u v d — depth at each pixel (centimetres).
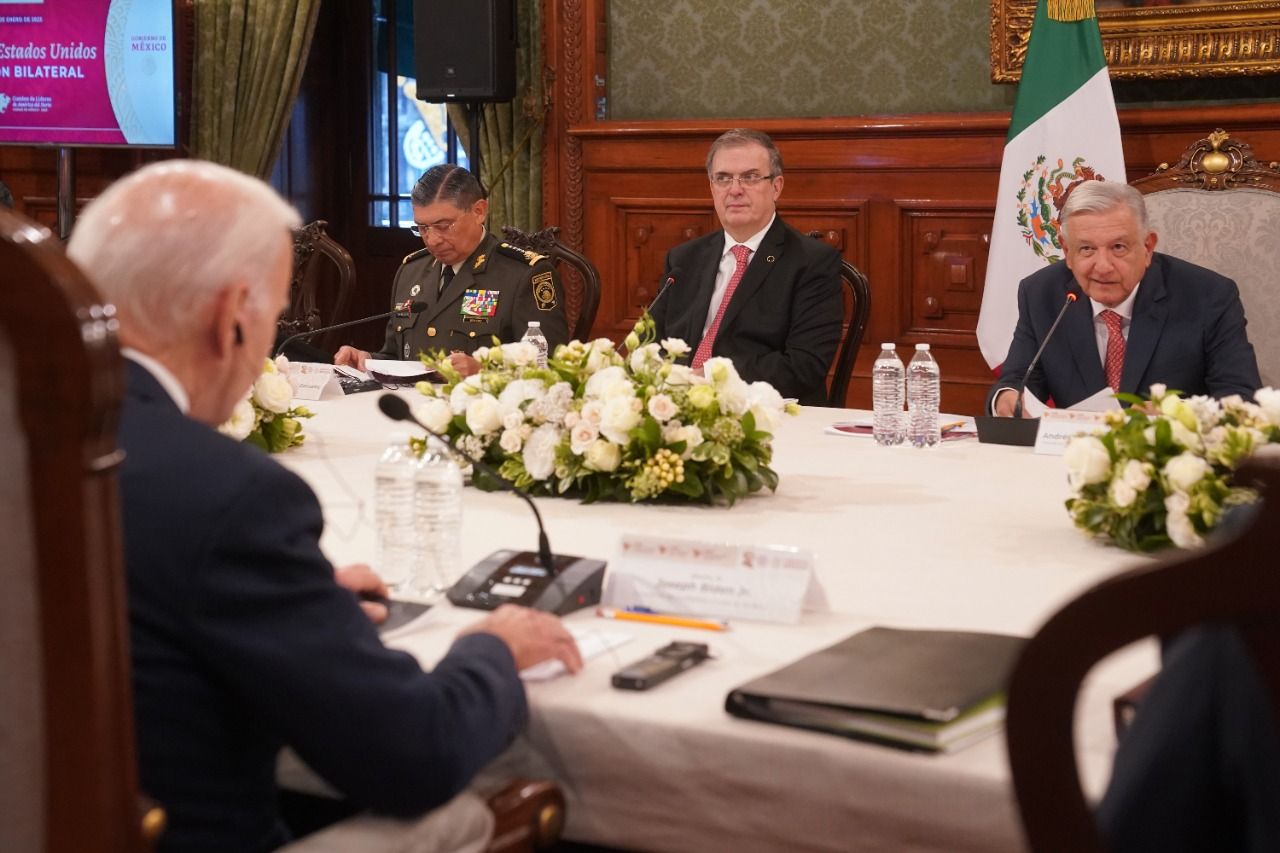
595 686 138
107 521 89
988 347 476
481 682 126
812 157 536
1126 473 184
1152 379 328
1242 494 175
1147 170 486
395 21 677
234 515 112
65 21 604
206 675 113
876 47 536
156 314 121
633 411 216
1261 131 468
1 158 657
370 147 688
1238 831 83
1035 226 467
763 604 160
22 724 90
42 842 91
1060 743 82
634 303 577
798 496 230
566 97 580
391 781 116
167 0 596
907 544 197
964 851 116
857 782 119
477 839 121
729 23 558
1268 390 191
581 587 165
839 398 397
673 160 561
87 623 88
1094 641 79
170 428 116
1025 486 237
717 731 125
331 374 337
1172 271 333
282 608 113
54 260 85
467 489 236
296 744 114
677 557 165
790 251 390
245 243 124
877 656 134
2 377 86
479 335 423
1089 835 83
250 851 119
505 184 596
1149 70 479
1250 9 462
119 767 91
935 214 520
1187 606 77
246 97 632
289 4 623
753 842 125
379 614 156
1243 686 80
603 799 132
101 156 645
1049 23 462
